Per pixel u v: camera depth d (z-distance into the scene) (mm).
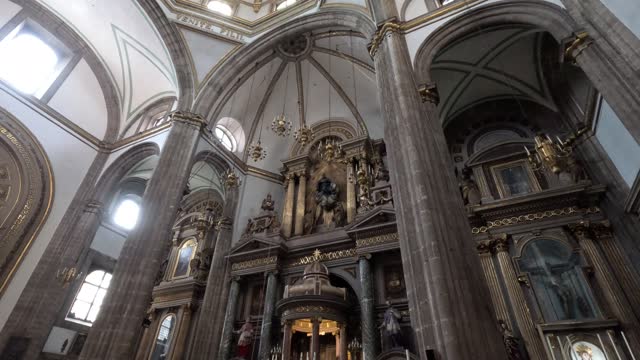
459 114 13797
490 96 13180
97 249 16969
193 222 17172
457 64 11742
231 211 14922
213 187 17656
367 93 15664
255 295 12930
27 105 13734
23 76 14078
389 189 12664
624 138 8562
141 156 15102
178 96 13789
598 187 9312
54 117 14477
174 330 13578
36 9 14562
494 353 5023
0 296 11594
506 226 10008
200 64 14320
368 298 10531
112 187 15219
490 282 9469
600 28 6648
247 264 13203
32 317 11812
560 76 11359
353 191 13891
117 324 8758
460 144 13406
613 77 6238
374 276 11227
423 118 7805
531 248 9492
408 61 9109
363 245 11484
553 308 8594
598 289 8445
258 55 14750
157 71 15523
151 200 10852
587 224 9125
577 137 10609
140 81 16266
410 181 6883
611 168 9500
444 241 5941
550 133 11859
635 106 5789
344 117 16484
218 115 14383
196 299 14258
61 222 13672
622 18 6301
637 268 8227
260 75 15906
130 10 14109
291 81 16641
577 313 8375
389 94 8883
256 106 16719
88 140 15500
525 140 11562
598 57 6574
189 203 18219
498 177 11242
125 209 19109
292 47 15594
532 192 10164
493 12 9164
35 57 14680
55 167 14039
